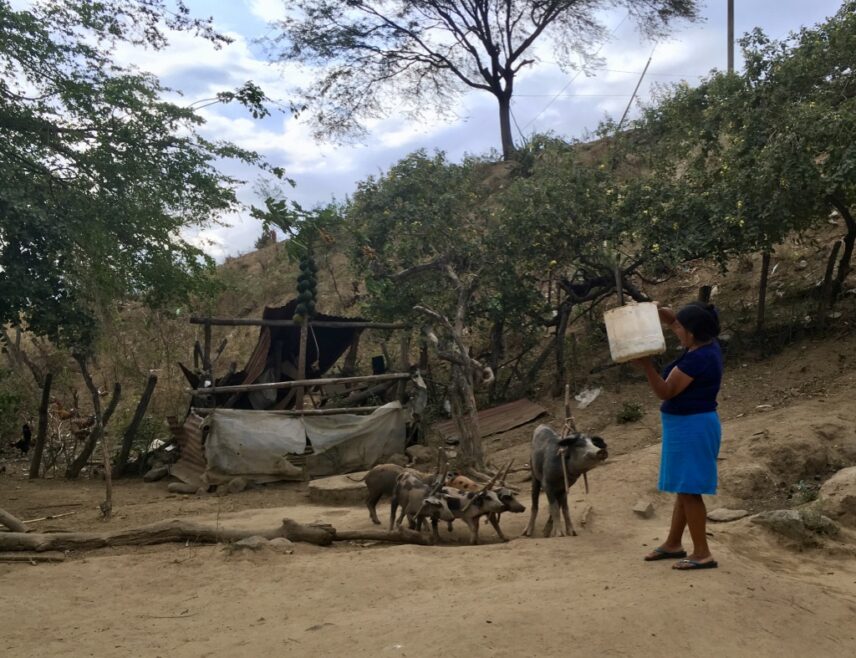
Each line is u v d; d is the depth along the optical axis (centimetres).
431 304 1617
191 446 1417
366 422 1440
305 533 810
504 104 2942
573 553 668
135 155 1231
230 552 725
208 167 1295
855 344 1409
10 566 723
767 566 686
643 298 1562
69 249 1190
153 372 1681
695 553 580
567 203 1524
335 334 1677
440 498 812
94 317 1349
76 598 605
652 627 462
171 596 609
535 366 1686
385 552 715
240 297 2791
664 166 1683
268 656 454
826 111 1260
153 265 1370
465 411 1524
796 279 1706
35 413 1814
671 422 579
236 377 1596
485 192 1822
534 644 441
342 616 530
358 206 1683
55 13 1155
